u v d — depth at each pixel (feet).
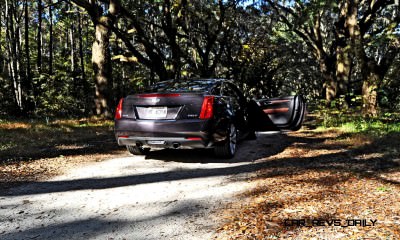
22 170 14.52
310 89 124.88
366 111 32.37
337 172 12.07
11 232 7.69
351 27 38.68
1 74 68.80
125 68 84.43
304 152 17.10
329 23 85.20
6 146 20.72
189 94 14.48
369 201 8.59
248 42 81.00
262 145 20.57
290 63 111.75
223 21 67.56
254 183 11.26
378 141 18.84
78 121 39.34
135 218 8.37
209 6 66.49
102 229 7.70
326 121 30.63
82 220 8.38
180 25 64.18
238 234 6.93
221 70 103.09
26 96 60.49
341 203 8.55
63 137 26.03
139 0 57.67
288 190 10.03
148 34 75.92
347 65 49.75
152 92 15.97
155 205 9.39
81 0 44.29
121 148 20.86
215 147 15.84
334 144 19.16
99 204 9.68
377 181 10.57
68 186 11.87
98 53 44.78
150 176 13.14
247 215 8.07
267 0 63.21
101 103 45.01
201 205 9.18
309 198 9.11
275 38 85.25
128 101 15.38
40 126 32.04
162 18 60.39
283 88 147.84
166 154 18.17
